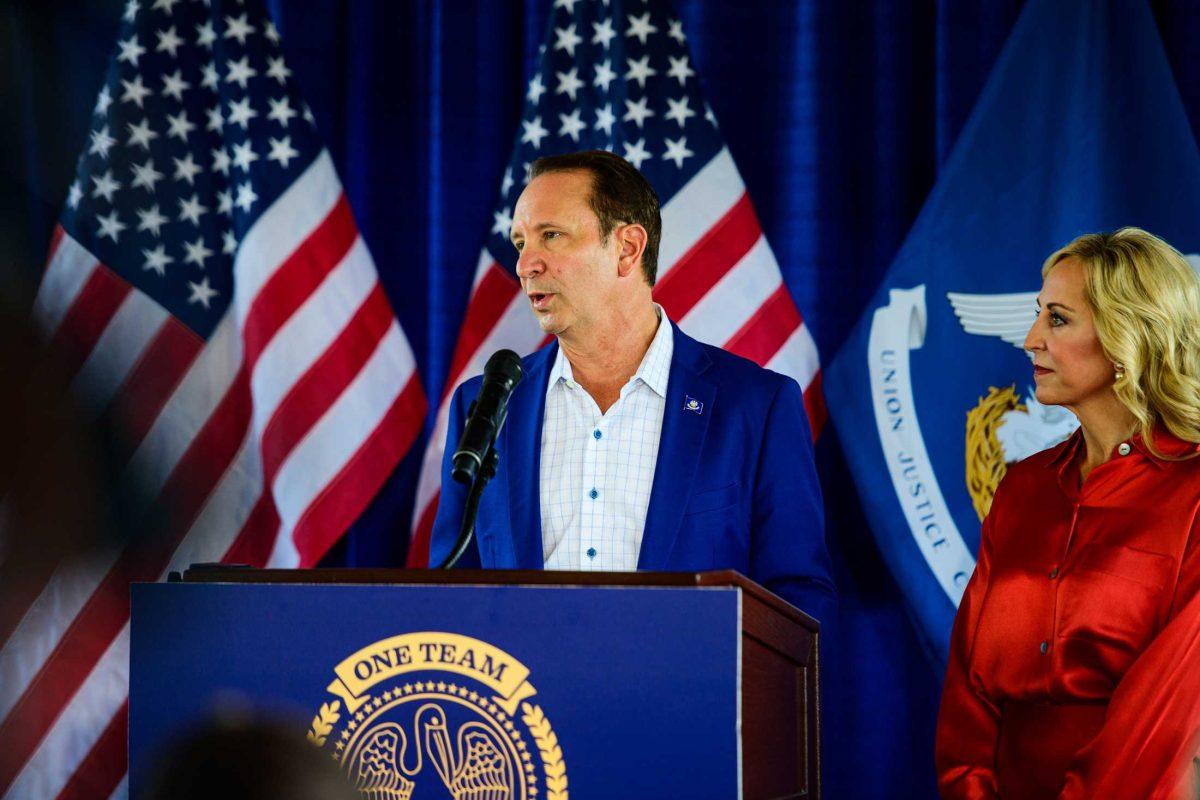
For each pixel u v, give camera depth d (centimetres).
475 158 1341
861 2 1316
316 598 600
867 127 1305
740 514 884
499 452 932
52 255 1309
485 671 580
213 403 1301
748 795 588
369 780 584
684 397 916
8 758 1233
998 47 1270
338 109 1373
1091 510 829
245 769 455
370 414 1293
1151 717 765
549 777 568
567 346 931
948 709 862
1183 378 825
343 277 1309
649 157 1284
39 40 1333
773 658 657
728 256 1260
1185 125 1177
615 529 898
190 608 612
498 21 1359
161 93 1345
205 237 1327
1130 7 1198
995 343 1195
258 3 1347
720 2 1331
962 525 1180
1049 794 805
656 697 562
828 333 1290
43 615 1241
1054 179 1202
